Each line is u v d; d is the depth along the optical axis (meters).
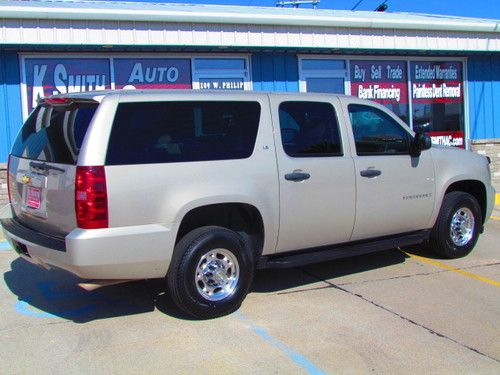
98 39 9.47
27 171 5.00
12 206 5.42
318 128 5.57
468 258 6.89
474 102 13.50
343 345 4.35
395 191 6.03
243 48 10.76
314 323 4.79
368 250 5.93
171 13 9.78
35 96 9.82
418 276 6.15
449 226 6.65
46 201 4.66
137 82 10.47
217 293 4.92
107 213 4.33
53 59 9.88
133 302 5.34
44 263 4.69
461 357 4.16
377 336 4.52
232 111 5.07
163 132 4.67
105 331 4.64
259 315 4.98
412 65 12.89
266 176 5.10
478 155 7.07
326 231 5.57
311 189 5.38
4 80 9.62
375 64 12.53
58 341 4.44
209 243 4.80
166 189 4.57
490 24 12.45
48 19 9.12
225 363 4.05
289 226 5.29
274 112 5.29
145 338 4.50
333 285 5.84
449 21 12.39
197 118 4.87
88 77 10.12
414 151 6.19
